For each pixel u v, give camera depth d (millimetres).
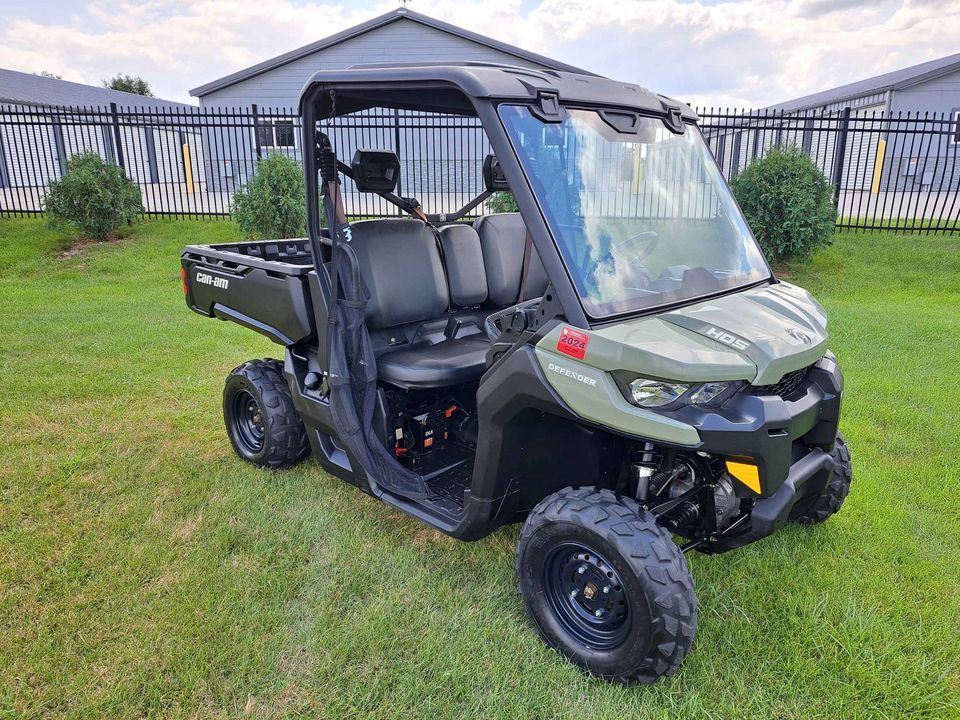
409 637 2529
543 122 2371
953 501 3482
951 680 2350
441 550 3090
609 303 2273
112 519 3303
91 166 10852
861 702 2248
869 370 5539
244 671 2359
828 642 2508
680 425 2072
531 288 3996
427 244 3512
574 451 2516
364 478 3102
